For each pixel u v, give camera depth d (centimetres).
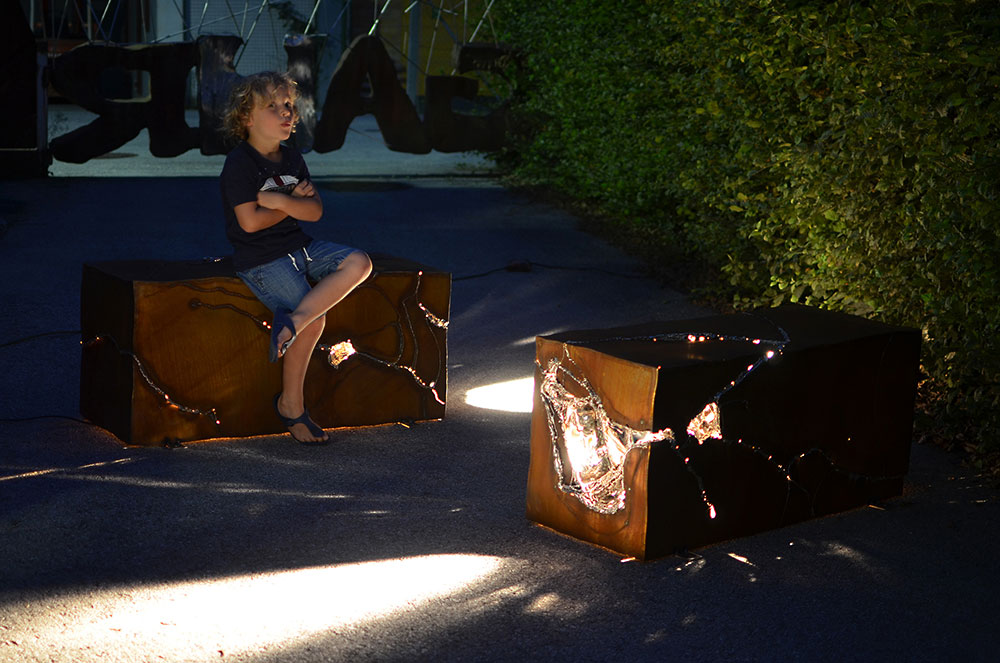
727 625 390
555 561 436
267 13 2136
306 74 1407
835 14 636
